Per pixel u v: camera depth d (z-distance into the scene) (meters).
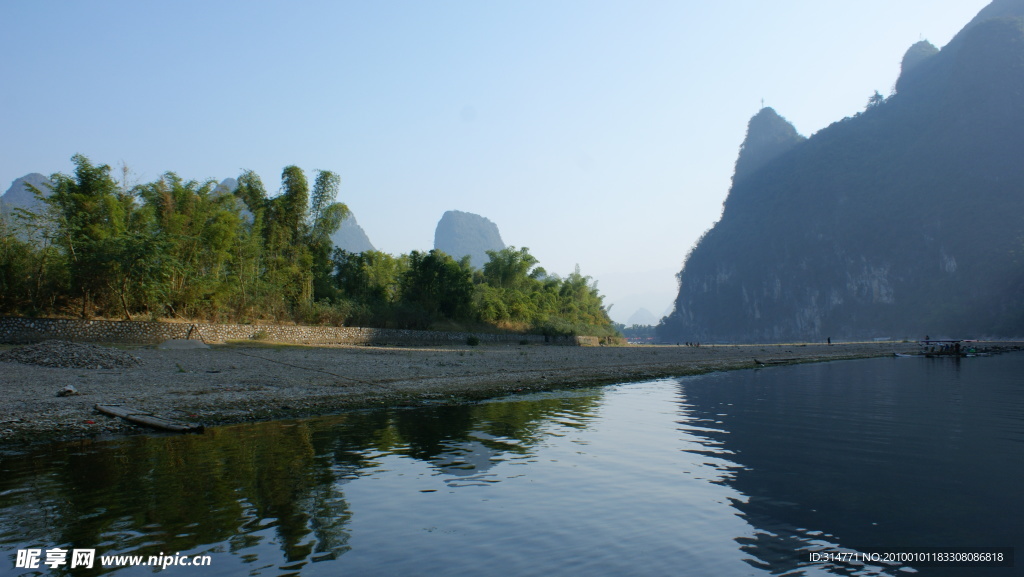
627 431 13.04
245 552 5.86
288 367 24.38
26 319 26.14
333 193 47.00
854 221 199.12
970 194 168.62
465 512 7.21
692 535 6.45
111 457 10.03
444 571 5.42
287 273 40.69
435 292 54.91
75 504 7.36
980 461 9.98
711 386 24.77
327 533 6.43
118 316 30.42
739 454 10.60
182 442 11.42
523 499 7.78
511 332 59.72
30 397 14.78
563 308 87.19
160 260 29.70
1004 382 27.09
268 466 9.46
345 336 40.62
